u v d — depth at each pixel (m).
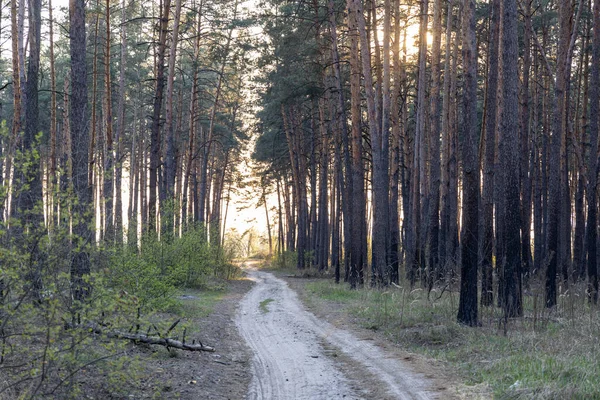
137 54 41.72
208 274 27.61
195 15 31.11
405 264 29.25
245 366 10.66
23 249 6.15
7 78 39.00
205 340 12.80
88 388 7.64
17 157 6.23
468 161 13.78
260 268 58.00
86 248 6.78
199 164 54.66
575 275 22.72
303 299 22.44
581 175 19.69
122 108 34.88
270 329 15.06
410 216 28.23
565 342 10.12
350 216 28.17
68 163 7.13
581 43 30.92
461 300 13.40
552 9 28.41
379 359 10.80
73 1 11.73
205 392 8.52
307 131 43.09
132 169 43.72
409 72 33.84
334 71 30.38
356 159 25.14
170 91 27.05
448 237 25.81
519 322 13.20
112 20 36.62
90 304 6.93
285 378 9.67
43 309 6.31
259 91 44.78
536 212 29.11
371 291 21.12
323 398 8.35
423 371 9.58
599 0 17.28
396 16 25.44
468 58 14.37
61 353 6.59
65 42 39.56
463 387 8.29
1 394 6.41
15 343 6.45
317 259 45.72
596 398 6.95
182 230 25.61
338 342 12.78
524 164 23.47
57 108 37.12
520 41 27.17
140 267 12.18
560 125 16.50
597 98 17.38
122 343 6.98
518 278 13.72
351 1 24.98
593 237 16.73
